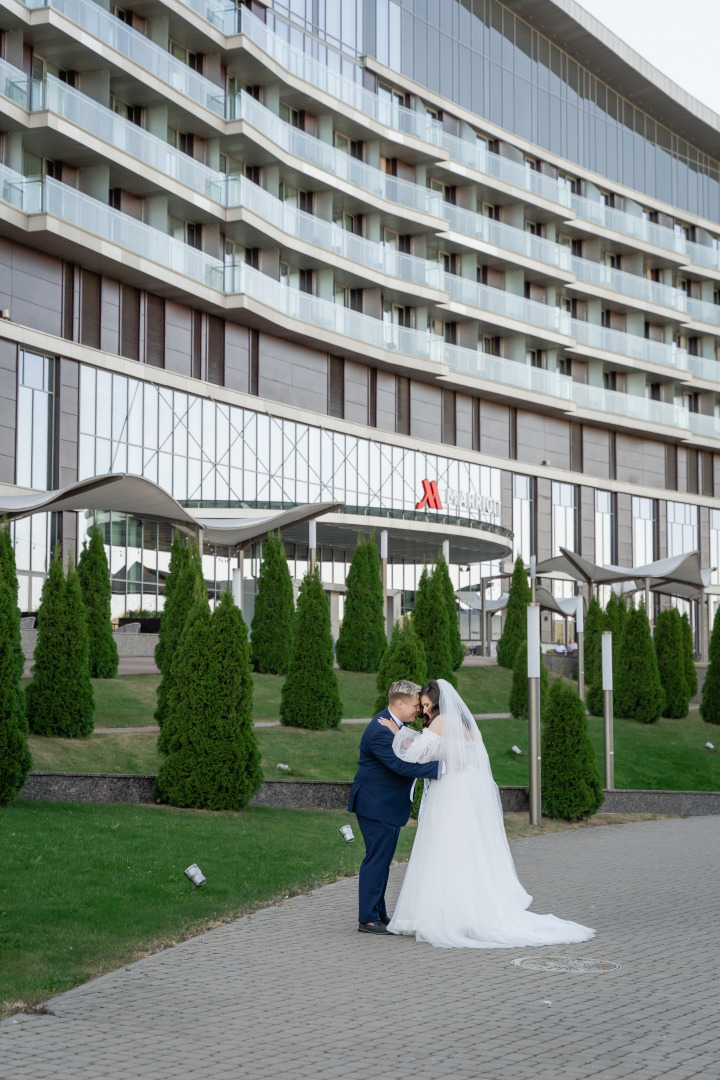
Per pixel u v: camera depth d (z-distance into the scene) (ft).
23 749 39.99
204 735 44.32
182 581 70.03
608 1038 18.83
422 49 161.48
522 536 170.09
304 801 48.70
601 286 181.16
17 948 23.84
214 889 30.89
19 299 104.42
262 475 130.93
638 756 78.59
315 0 144.97
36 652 53.88
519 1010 20.53
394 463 149.48
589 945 26.45
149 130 119.14
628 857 41.78
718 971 23.86
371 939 26.58
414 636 54.90
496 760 68.23
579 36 180.86
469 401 162.40
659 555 191.31
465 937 26.53
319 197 142.00
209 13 124.67
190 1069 17.01
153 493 70.95
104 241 107.45
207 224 124.88
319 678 66.90
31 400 105.50
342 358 143.95
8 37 105.40
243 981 22.35
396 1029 19.22
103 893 29.09
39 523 107.65
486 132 169.37
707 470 203.21
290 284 139.33
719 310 202.69
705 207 213.46
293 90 135.74
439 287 151.43
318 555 144.97
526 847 44.29
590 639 100.63
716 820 56.54
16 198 100.83
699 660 199.82
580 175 184.75
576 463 179.52
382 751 27.63
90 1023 19.33
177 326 122.11
